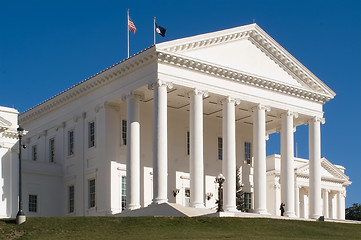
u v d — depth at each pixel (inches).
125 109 2426.2
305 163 3253.0
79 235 1571.1
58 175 2586.1
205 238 1499.8
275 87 2487.7
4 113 2358.5
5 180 2308.1
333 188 3358.8
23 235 1583.4
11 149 2337.6
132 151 2212.1
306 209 3233.3
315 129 2628.0
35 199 2501.2
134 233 1590.8
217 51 2363.4
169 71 2188.7
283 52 2539.4
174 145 2522.1
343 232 1758.1
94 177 2393.0
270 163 3171.8
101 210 2321.6
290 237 1601.9
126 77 2285.9
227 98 2336.4
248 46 2471.7
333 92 2689.5
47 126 2758.4
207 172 2608.3
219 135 2691.9
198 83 2258.9
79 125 2527.1
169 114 2534.5
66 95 2576.3
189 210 1978.3
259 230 1689.2
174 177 2491.4
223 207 2265.0
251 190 2763.3
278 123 2773.1
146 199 2401.6
